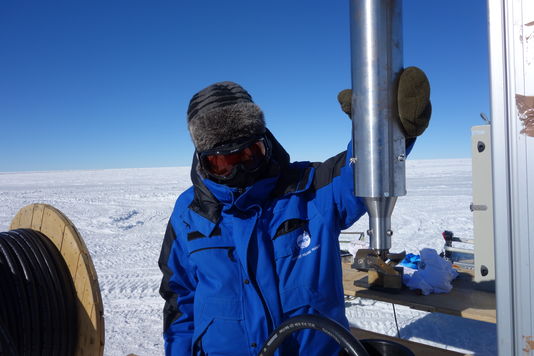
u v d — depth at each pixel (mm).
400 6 1082
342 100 1265
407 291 2980
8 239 1856
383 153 1074
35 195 20844
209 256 1392
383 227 1154
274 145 1547
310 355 1307
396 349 1145
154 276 5902
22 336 1717
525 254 734
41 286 1787
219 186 1382
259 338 1288
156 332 4066
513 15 730
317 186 1450
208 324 1369
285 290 1312
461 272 3525
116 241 8461
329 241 1364
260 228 1365
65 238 1876
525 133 725
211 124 1302
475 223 3016
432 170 31422
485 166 2982
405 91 1044
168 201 15539
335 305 1367
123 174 50719
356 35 1079
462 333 3799
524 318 740
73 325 1861
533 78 712
